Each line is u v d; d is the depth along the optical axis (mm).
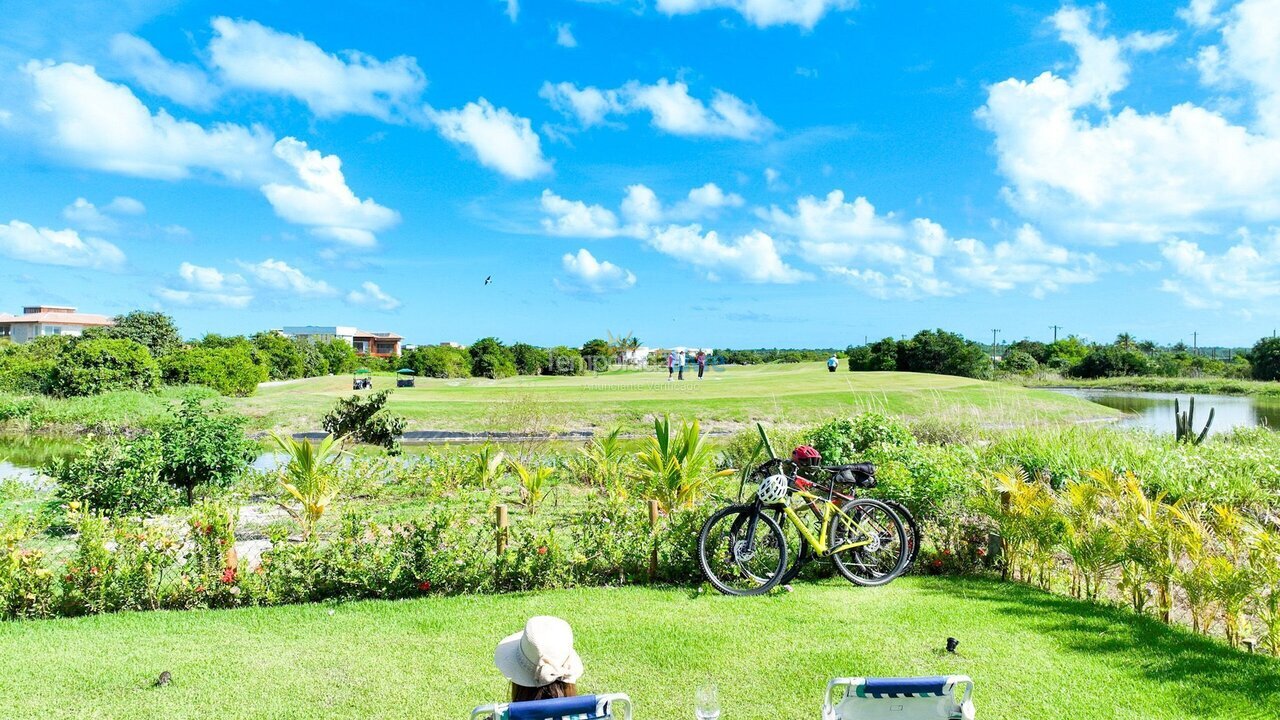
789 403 28438
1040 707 4367
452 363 57719
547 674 2732
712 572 7035
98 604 6180
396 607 6250
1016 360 81562
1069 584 7090
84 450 10492
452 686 4648
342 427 19484
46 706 4340
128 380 32844
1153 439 15094
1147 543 6090
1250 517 9641
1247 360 79562
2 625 5824
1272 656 5242
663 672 4875
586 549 7062
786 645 5340
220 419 11617
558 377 47594
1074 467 11648
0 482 13562
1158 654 5176
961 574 7492
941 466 8180
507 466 14523
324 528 9445
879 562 7371
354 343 130125
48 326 92812
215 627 5758
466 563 6738
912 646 5328
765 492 6844
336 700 4449
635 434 24156
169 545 6480
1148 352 105125
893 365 64250
